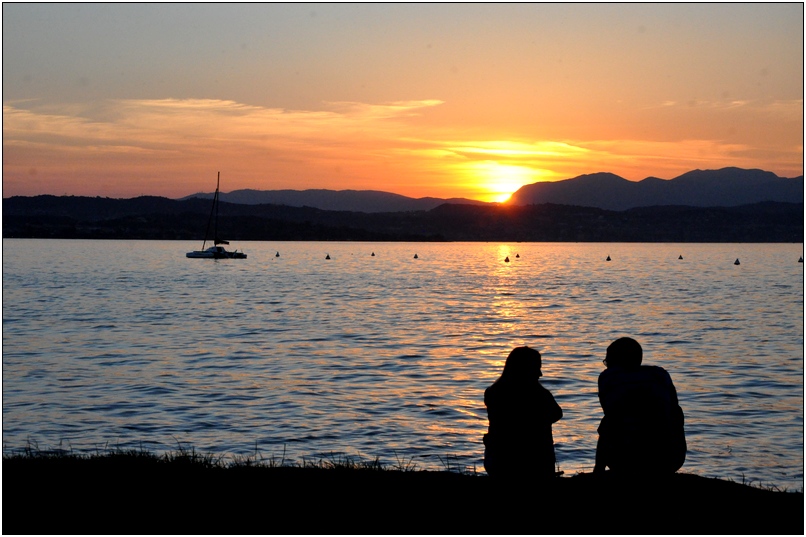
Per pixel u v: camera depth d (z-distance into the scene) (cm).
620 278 12450
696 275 13400
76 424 2420
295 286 10438
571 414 2527
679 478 1192
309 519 998
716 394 2908
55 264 16162
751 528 969
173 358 3969
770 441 2202
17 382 3200
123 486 1152
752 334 5141
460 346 4503
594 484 995
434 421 2478
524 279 12169
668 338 4922
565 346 4481
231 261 18662
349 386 3134
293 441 2211
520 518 960
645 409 945
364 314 6575
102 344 4566
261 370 3562
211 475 1229
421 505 1049
